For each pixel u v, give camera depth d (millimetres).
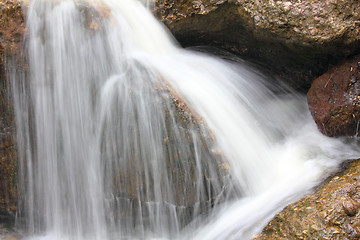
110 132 4102
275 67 5391
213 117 4242
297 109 5332
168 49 5203
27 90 4180
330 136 4598
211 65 5148
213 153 3918
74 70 4309
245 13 4617
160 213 4059
